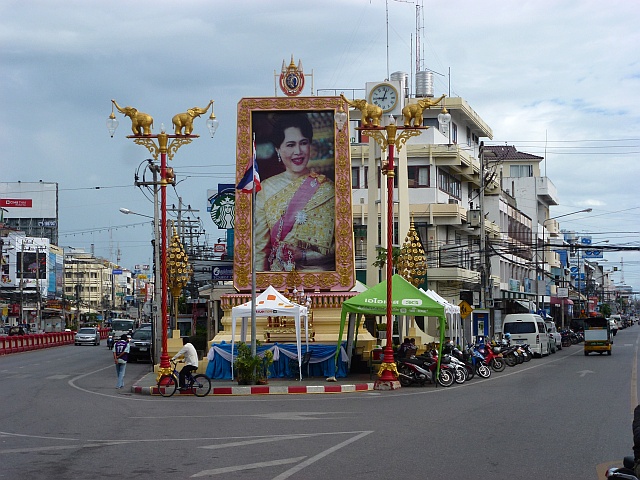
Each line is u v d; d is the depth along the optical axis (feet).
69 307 357.00
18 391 87.15
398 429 52.01
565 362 143.74
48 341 226.79
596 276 588.91
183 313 197.77
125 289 562.25
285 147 112.27
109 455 41.98
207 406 70.28
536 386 89.15
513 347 137.18
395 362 94.94
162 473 36.76
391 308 89.40
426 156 181.27
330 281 110.32
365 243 177.37
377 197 156.04
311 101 112.27
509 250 211.20
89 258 473.67
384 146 89.45
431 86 203.41
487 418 58.03
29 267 313.94
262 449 43.70
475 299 192.13
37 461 40.22
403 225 144.05
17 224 351.87
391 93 150.82
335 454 41.75
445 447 44.19
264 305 92.53
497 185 222.69
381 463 39.06
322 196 111.65
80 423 56.85
